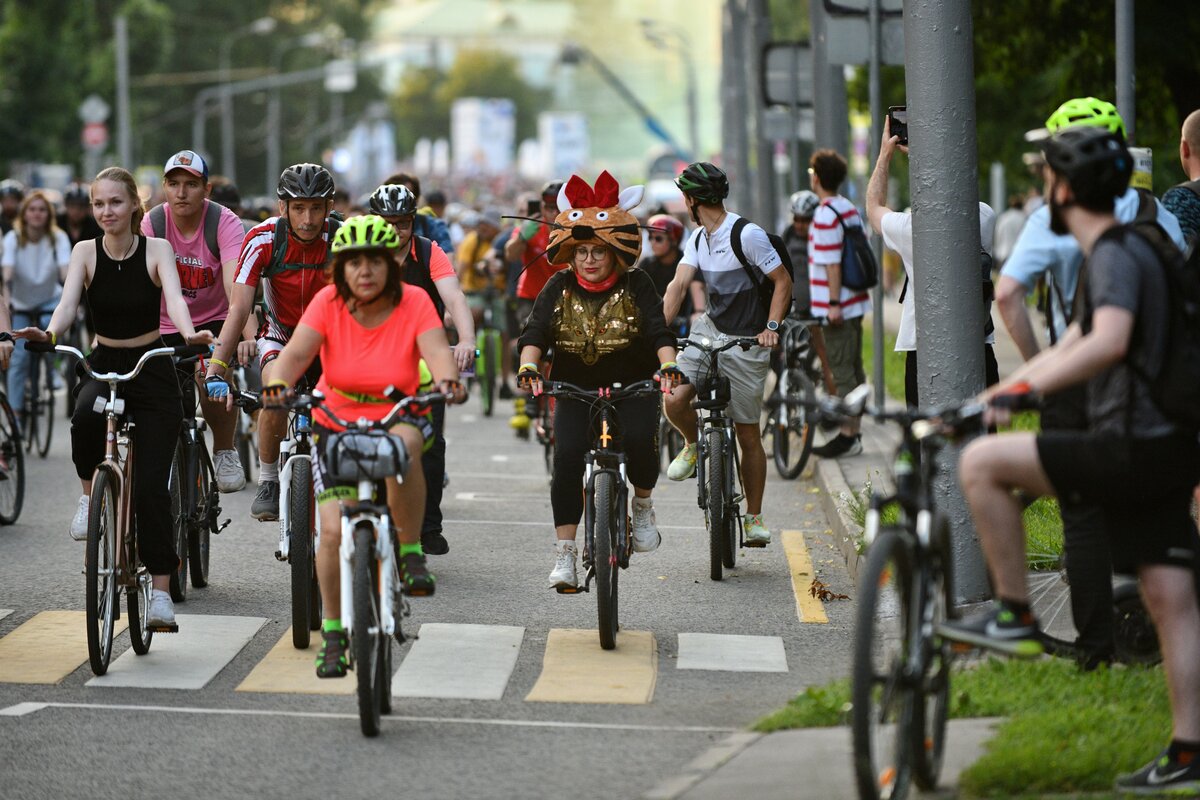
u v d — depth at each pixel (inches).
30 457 1948.8
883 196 1170.0
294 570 1020.5
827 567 1298.0
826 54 1775.3
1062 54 2591.0
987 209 1210.0
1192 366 681.0
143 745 826.8
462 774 779.4
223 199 1796.3
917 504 709.9
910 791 720.3
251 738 840.3
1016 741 753.6
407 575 890.1
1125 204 908.6
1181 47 2316.7
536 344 1053.2
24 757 805.9
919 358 1061.1
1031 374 677.3
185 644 1037.8
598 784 762.8
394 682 949.2
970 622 709.3
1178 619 713.0
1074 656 895.1
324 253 1091.9
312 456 1015.0
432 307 886.4
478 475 1808.6
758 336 1240.2
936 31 1039.0
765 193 3196.4
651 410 1063.0
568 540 1053.2
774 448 1779.0
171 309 999.6
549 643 1048.8
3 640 1048.2
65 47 7076.8
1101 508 718.5
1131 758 728.3
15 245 1968.5
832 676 973.2
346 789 757.3
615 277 1056.2
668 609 1154.0
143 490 998.4
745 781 741.3
